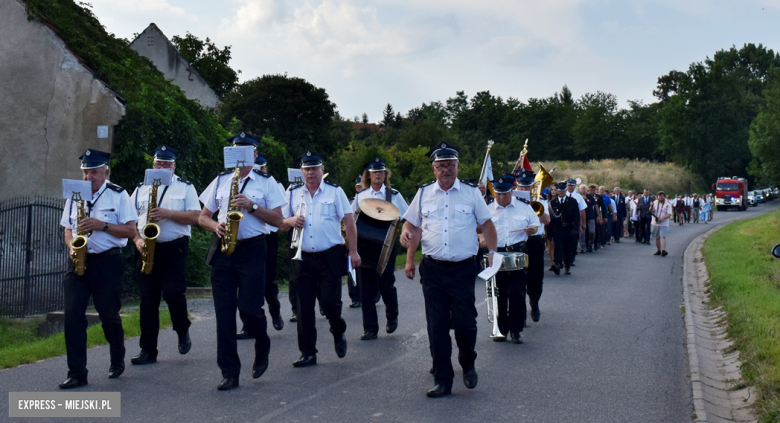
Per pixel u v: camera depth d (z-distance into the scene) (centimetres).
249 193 615
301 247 682
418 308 1044
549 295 1167
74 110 1655
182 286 715
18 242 1414
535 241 911
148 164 1650
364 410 539
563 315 976
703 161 8069
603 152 9838
